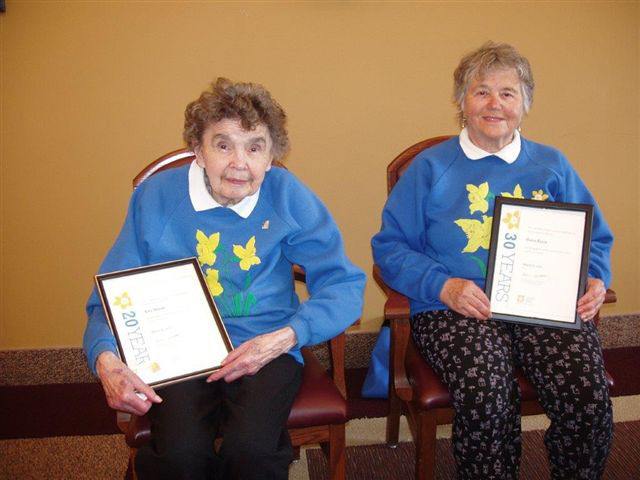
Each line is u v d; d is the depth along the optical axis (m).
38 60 2.12
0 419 2.13
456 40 2.25
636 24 2.32
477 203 1.60
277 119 1.41
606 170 2.43
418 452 1.51
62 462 1.86
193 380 1.30
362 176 2.32
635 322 2.57
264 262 1.46
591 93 2.36
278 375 1.32
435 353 1.46
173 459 1.14
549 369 1.39
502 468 1.37
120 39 2.13
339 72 2.23
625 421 2.03
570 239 1.50
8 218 2.22
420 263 1.60
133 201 1.49
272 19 2.17
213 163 1.36
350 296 1.43
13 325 2.32
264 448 1.17
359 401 2.25
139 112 2.19
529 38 2.28
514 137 1.68
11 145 2.16
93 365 1.26
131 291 1.31
